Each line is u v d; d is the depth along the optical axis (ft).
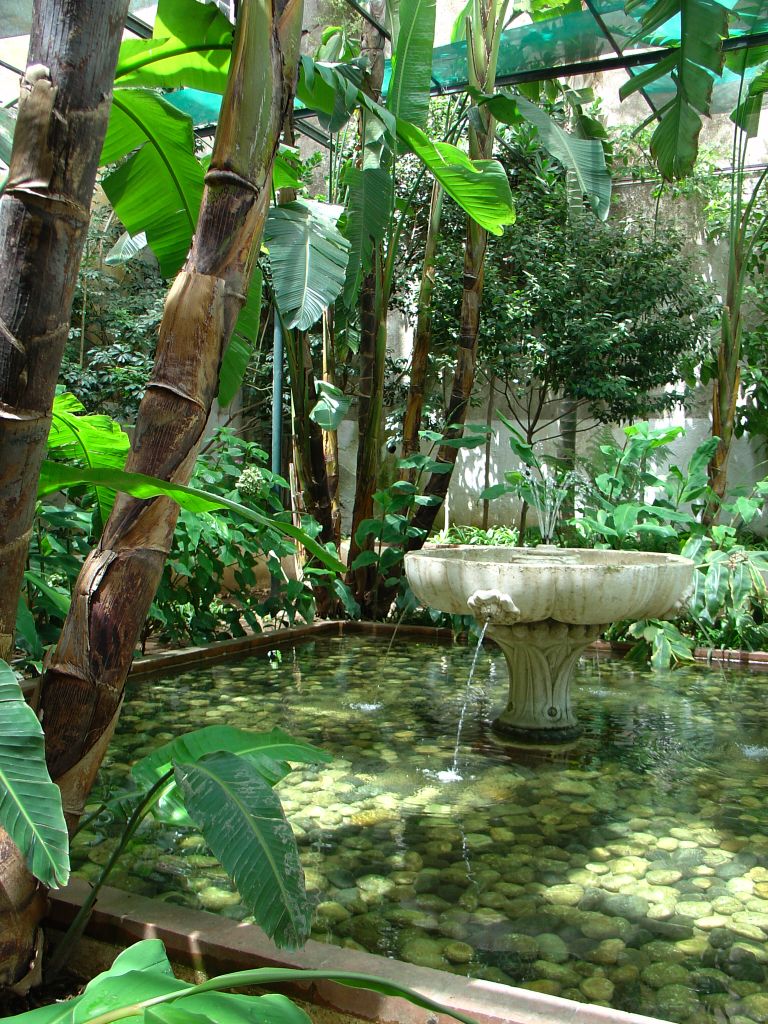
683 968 5.47
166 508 5.25
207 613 17.30
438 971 4.86
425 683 14.40
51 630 11.92
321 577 19.81
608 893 6.57
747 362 27.50
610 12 15.93
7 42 16.26
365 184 13.05
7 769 3.80
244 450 19.89
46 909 5.29
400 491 19.42
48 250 4.42
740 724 11.85
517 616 10.03
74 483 5.24
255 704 12.79
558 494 21.58
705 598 16.74
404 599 19.10
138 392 27.32
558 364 27.55
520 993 4.61
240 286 5.33
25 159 4.37
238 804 4.82
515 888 6.66
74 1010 3.63
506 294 28.30
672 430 21.74
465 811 8.38
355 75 11.16
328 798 8.74
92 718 5.18
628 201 31.63
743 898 6.51
